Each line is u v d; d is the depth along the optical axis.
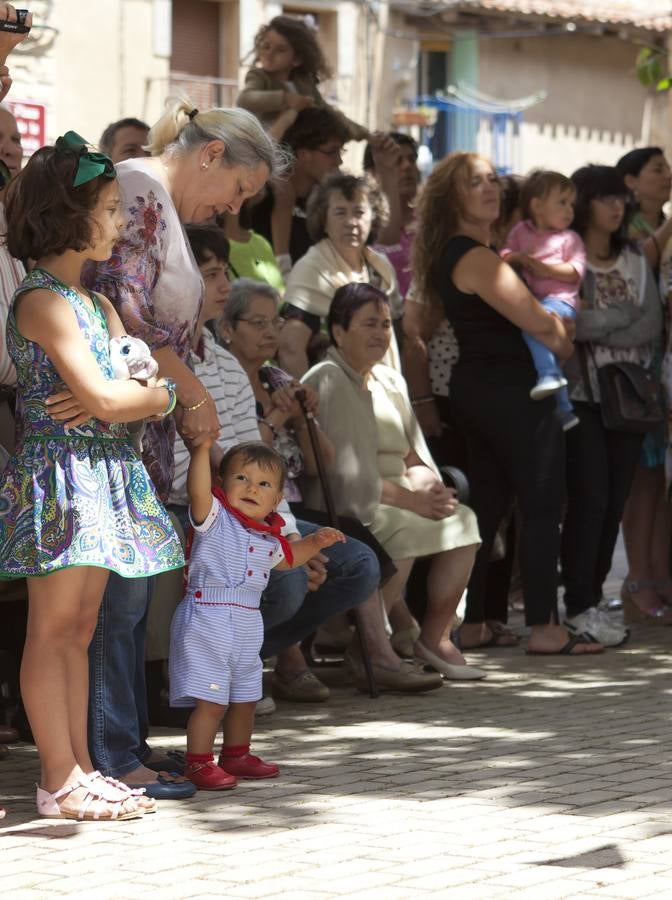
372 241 21.23
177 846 11.28
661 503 23.78
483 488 20.91
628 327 21.81
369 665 17.73
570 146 62.78
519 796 12.70
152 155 13.56
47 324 11.75
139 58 45.91
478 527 20.83
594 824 11.78
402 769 13.78
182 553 12.34
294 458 18.00
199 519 13.34
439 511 18.67
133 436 12.54
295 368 19.78
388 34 54.44
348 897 9.98
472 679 18.78
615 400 21.45
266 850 11.14
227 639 13.17
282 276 21.80
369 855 10.97
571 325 21.02
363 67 53.03
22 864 10.85
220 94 49.25
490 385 20.52
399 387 19.52
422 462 19.44
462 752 14.48
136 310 12.76
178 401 13.09
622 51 63.97
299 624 16.61
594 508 21.52
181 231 13.12
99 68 44.88
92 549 11.72
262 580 13.48
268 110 22.56
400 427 19.20
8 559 11.79
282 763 14.10
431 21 56.03
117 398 11.73
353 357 18.66
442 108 58.62
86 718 12.41
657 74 40.31
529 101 61.03
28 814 12.25
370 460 18.45
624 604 23.91
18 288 12.31
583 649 20.78
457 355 21.55
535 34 58.03
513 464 20.48
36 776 13.60
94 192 11.91
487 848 11.12
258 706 16.45
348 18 52.16
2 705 15.26
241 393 16.73
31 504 11.81
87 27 44.50
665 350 22.92
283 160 13.89
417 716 16.44
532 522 20.58
